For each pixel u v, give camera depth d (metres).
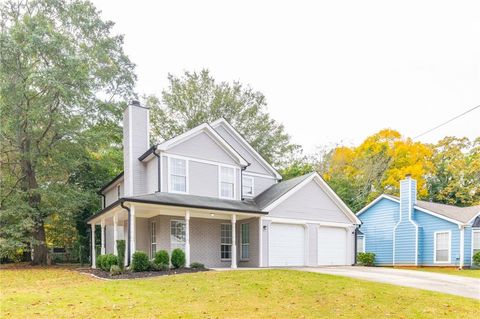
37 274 15.97
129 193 18.23
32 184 23.00
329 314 7.66
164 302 8.40
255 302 8.56
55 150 22.98
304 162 41.41
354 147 39.91
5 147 22.86
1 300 8.64
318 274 12.60
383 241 25.59
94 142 23.73
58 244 28.91
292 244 19.28
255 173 22.31
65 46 22.28
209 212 16.66
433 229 22.91
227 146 19.36
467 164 36.31
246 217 18.55
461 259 20.95
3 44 20.47
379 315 7.68
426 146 38.19
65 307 7.87
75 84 22.33
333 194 21.11
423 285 11.59
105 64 26.84
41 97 22.09
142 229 17.78
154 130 36.59
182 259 15.09
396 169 36.25
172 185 17.39
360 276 13.38
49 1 24.30
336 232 21.34
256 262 18.03
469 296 9.88
